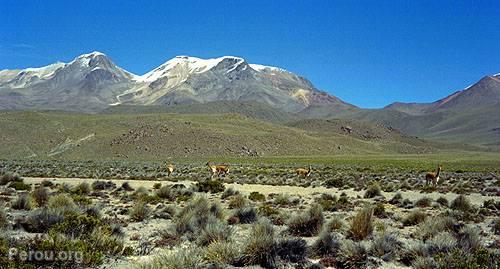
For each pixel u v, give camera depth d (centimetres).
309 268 1178
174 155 16488
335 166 10019
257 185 4600
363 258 1234
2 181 4091
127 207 2495
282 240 1277
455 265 1116
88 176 5581
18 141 16375
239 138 18388
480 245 1348
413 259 1260
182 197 3006
